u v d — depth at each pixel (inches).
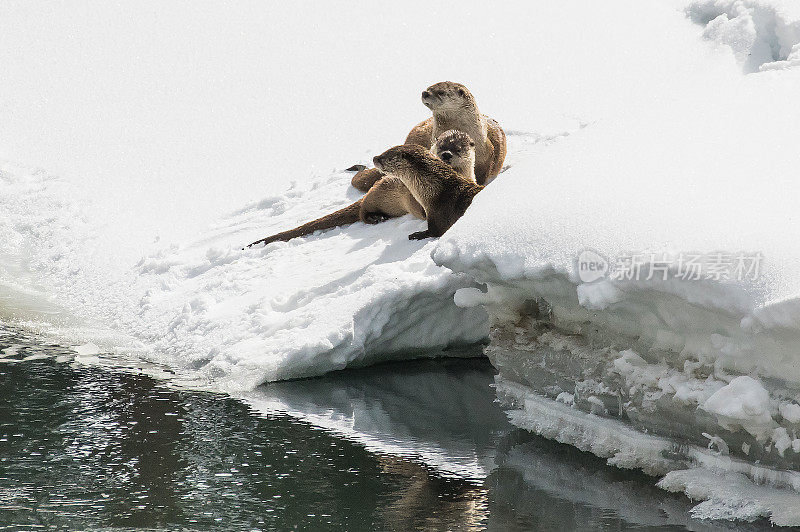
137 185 1172.5
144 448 523.8
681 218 458.0
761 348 420.8
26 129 1429.6
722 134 522.6
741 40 1025.5
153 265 868.6
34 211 1038.4
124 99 1616.6
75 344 720.3
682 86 657.6
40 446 522.6
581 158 559.5
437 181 736.3
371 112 1542.8
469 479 492.1
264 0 2191.2
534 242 510.6
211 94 1652.3
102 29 1985.7
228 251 853.2
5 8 2068.2
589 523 434.0
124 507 450.3
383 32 1990.7
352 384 656.4
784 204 435.8
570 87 1557.6
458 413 599.8
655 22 1833.2
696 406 455.5
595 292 467.2
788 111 522.9
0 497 458.0
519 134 1021.8
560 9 2034.9
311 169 1257.4
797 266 397.4
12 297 832.3
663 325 475.8
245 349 674.2
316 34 1990.7
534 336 566.9
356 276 722.8
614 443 514.9
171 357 697.6
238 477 490.3
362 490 476.1
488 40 1903.3
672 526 426.6
